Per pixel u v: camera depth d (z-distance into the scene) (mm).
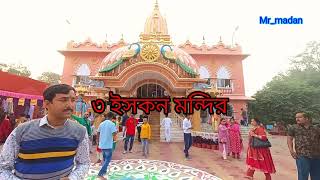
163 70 18234
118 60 19344
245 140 18406
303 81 31219
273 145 16141
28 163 1979
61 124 2141
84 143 2314
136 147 13094
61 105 2062
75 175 2148
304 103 28203
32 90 14641
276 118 28609
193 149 13047
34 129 2029
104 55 26859
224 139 10641
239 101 25578
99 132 7137
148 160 9789
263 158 6766
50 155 2027
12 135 2020
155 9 27234
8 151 1989
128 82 19188
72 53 26766
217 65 26703
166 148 13242
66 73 26453
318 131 5168
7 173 1979
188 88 18391
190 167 8781
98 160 8938
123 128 14094
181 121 17438
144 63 18078
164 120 16141
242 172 8133
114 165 8734
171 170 8297
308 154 5098
